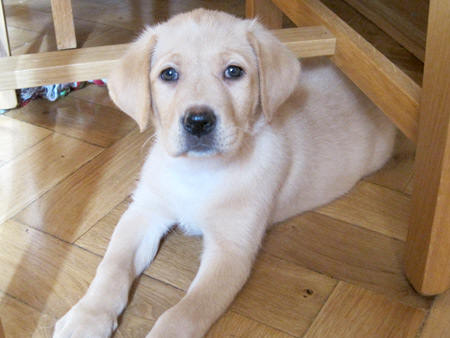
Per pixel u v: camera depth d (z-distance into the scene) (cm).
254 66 60
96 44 103
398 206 74
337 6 118
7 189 75
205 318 58
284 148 67
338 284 64
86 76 72
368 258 67
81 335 55
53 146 82
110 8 117
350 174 76
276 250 68
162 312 61
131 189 76
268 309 61
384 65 64
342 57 71
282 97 62
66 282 64
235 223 64
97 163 79
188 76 58
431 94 54
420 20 103
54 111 89
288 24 110
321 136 73
